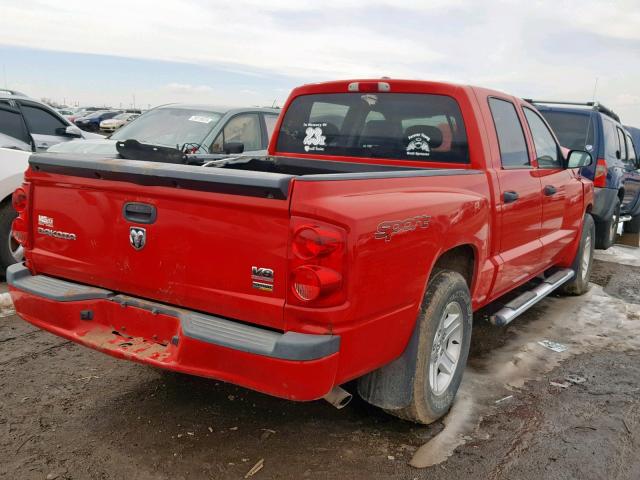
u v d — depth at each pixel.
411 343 3.17
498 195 4.04
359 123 4.50
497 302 6.02
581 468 3.11
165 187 2.83
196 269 2.82
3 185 5.69
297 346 2.53
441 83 4.14
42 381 3.88
